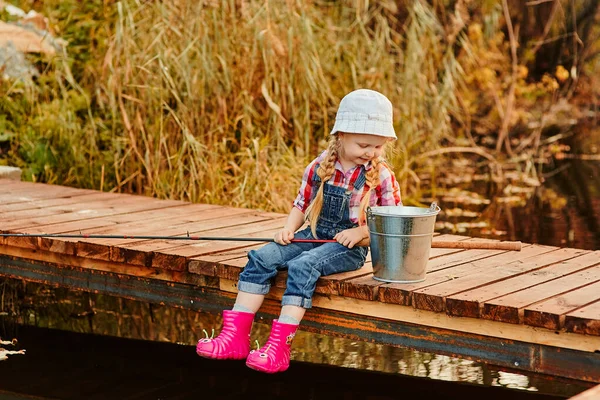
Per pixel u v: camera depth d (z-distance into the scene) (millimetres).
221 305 4648
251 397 4648
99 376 4957
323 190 4336
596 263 4715
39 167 8086
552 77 14156
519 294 4039
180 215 5879
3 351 5359
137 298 4934
